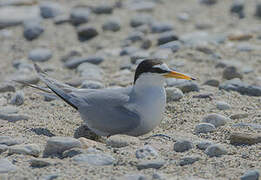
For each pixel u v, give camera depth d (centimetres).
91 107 976
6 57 1630
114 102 969
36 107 1170
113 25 1788
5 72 1509
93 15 1897
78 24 1830
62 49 1673
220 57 1484
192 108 1121
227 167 807
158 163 807
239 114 1050
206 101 1162
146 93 962
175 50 1557
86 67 1457
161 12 1944
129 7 1972
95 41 1719
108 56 1580
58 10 1902
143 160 823
